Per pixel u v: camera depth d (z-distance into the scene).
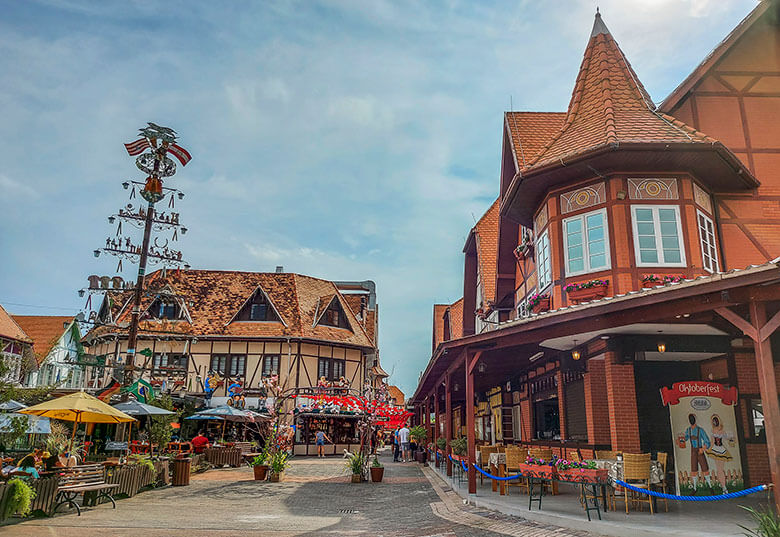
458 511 10.81
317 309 35.56
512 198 14.55
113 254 19.61
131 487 13.18
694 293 7.53
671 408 10.17
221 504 12.20
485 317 20.72
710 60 14.27
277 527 9.35
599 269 12.55
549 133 16.88
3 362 12.41
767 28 14.74
